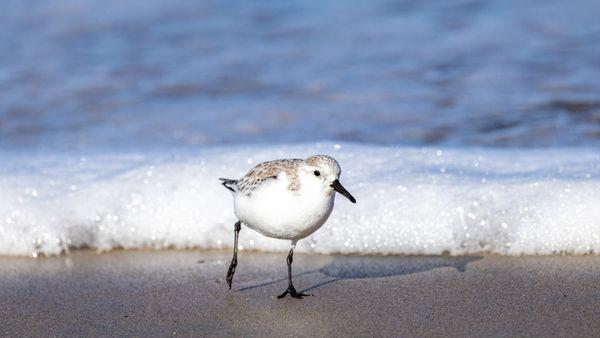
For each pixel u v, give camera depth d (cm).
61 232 1109
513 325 808
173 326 839
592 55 1894
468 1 2333
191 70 1959
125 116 1706
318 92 1794
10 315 888
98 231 1118
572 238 1027
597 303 856
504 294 895
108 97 1814
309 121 1634
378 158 1274
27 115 1717
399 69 1903
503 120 1568
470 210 1062
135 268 1034
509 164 1245
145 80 1906
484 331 795
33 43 2131
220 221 1104
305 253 1070
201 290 946
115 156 1354
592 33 2038
